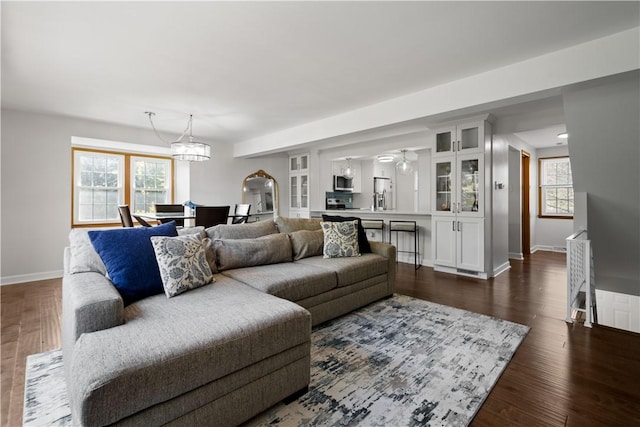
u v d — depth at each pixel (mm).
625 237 3426
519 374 1926
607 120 2684
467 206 4391
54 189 4387
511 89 2809
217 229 2934
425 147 5461
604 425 1491
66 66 2820
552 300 3334
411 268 4918
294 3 1941
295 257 3268
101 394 1065
